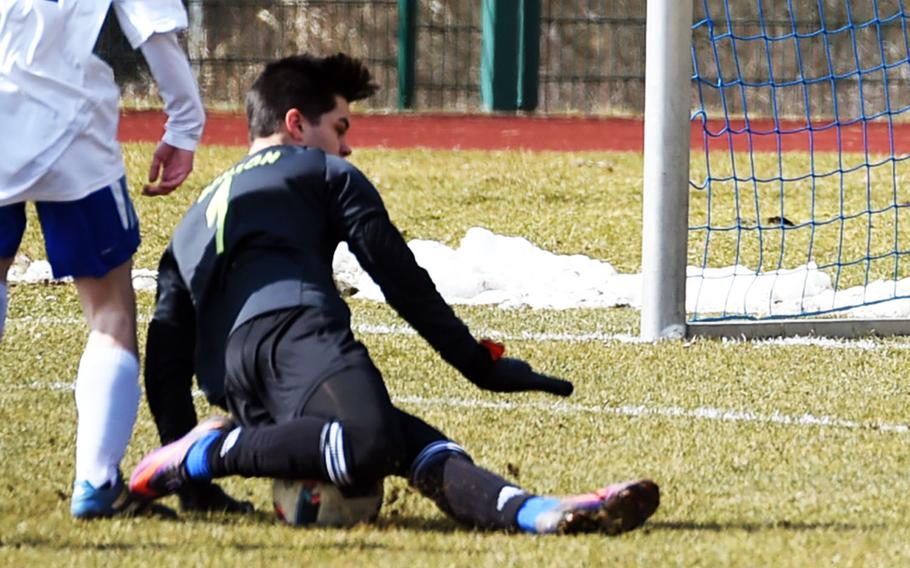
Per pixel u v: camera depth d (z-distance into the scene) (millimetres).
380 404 12930
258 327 13375
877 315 28156
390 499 14539
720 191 41469
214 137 55125
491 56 66562
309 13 76375
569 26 77000
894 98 74000
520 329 26047
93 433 13812
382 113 64938
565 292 30297
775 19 75562
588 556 12195
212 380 13820
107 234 14070
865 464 16844
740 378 22016
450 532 13273
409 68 67812
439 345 13648
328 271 13930
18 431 18125
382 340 24469
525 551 12328
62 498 14781
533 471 16344
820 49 75750
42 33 13766
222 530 13328
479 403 20078
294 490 13609
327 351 13133
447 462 13383
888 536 13359
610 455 17188
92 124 13961
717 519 14148
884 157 48531
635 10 74438
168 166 14680
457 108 68625
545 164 45469
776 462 16906
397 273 13641
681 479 16016
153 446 17453
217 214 14008
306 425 12836
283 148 14320
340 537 13008
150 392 14672
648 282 25125
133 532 13250
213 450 13359
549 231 36656
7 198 13781
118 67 67312
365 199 13891
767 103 73312
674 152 24750
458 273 31453
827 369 22750
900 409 20094
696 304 28047
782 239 31594
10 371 22125
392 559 12188
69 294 29422
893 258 33594
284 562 12086
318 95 14656
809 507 14695
